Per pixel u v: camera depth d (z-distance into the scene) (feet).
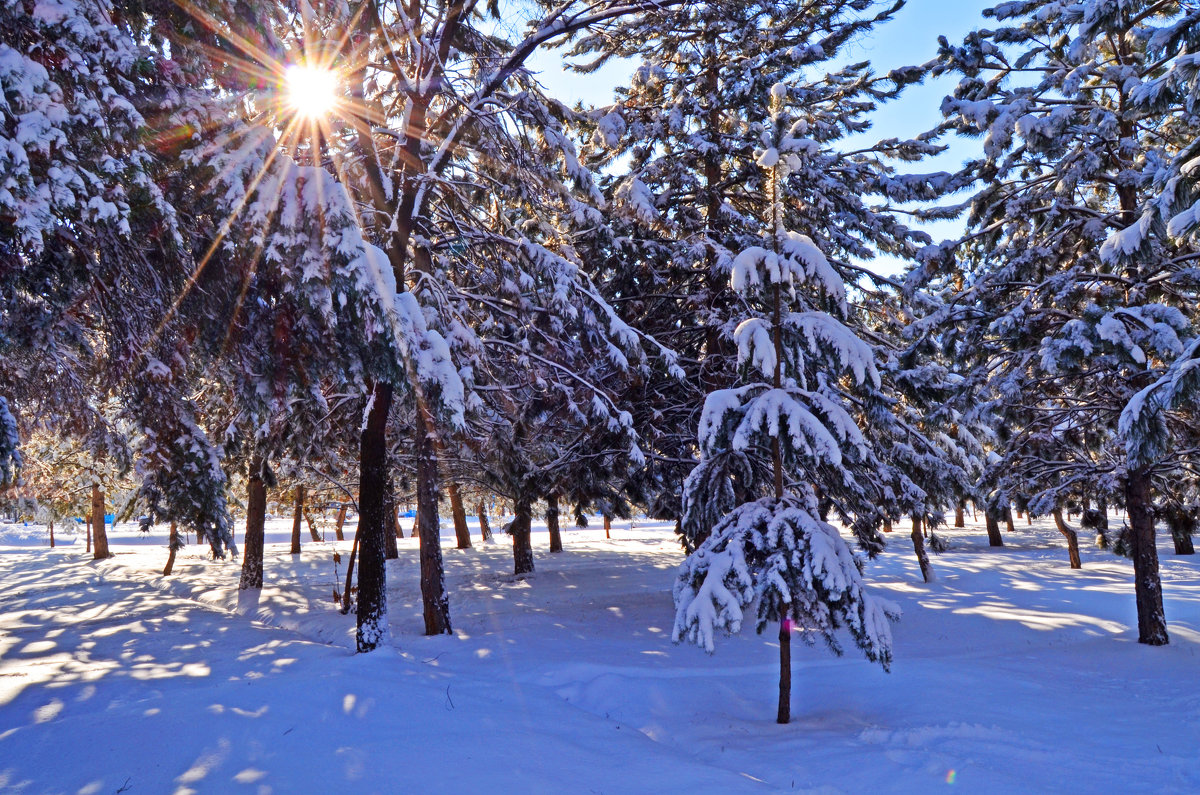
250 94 33.37
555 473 69.62
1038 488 54.03
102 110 24.75
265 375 37.60
